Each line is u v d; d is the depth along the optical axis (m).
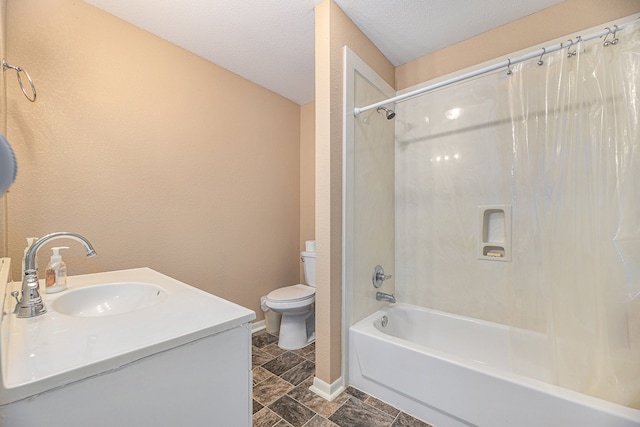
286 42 1.96
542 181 1.47
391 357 1.50
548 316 1.42
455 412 1.28
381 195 2.06
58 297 1.05
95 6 1.60
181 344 0.71
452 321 1.91
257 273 2.54
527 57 1.35
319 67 1.59
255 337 2.41
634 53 1.25
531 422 1.10
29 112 1.40
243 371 0.86
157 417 0.68
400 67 2.26
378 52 2.03
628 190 1.25
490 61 1.84
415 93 1.60
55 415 0.54
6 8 1.31
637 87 1.24
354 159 1.74
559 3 1.61
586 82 1.35
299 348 2.22
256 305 2.54
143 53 1.81
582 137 1.36
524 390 1.11
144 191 1.82
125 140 1.73
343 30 1.66
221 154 2.26
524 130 1.53
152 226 1.85
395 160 2.26
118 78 1.70
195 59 2.09
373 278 1.96
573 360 1.33
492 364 1.74
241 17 1.70
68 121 1.51
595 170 1.33
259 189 2.57
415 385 1.41
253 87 2.52
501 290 1.78
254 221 2.52
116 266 1.69
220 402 0.80
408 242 2.19
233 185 2.35
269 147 2.66
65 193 1.51
